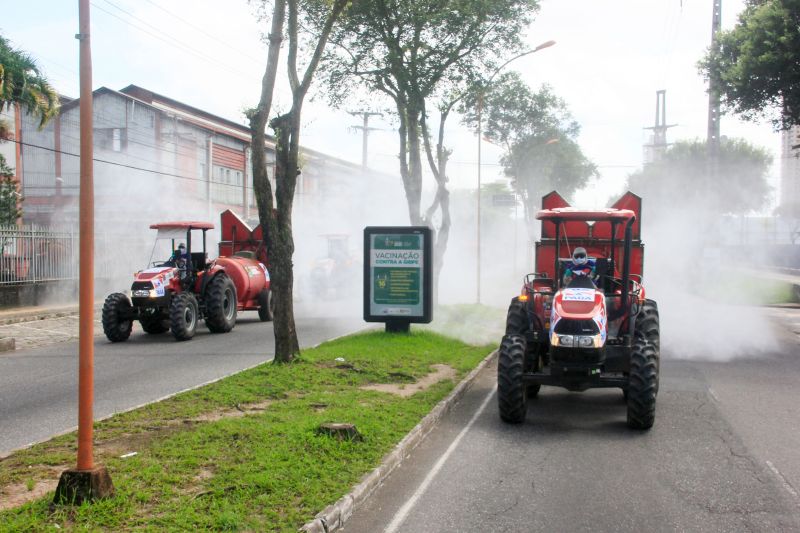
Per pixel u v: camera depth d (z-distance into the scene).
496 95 36.56
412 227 16.27
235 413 8.91
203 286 17.92
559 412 10.00
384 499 6.42
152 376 12.14
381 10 18.50
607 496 6.48
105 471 5.72
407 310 16.30
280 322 12.29
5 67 21.12
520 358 9.18
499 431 8.91
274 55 11.78
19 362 14.05
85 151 5.76
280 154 12.26
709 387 11.84
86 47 5.80
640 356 8.90
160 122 36.12
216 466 6.59
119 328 16.69
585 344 8.69
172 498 5.76
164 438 7.60
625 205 13.63
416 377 11.85
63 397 10.50
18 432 8.46
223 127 43.06
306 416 8.55
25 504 5.47
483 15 18.92
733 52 22.95
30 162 36.44
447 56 19.47
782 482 6.85
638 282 11.48
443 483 6.88
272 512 5.55
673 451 7.95
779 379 12.66
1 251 22.16
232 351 15.04
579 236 13.29
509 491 6.64
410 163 20.14
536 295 10.34
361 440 7.69
